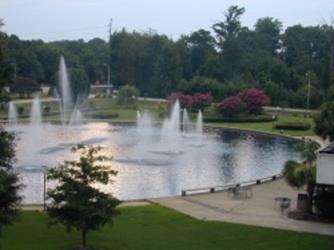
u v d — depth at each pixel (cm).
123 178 3962
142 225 2639
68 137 6200
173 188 3719
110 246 2302
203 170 4356
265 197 3325
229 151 5341
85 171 2138
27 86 10625
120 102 10362
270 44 14262
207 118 8106
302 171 2838
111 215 2159
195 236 2486
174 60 11700
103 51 14725
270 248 2339
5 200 1997
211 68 11575
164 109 9538
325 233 2583
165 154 5059
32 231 2486
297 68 11594
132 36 12962
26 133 6544
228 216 2866
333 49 11575
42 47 12656
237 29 13175
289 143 5959
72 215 2119
